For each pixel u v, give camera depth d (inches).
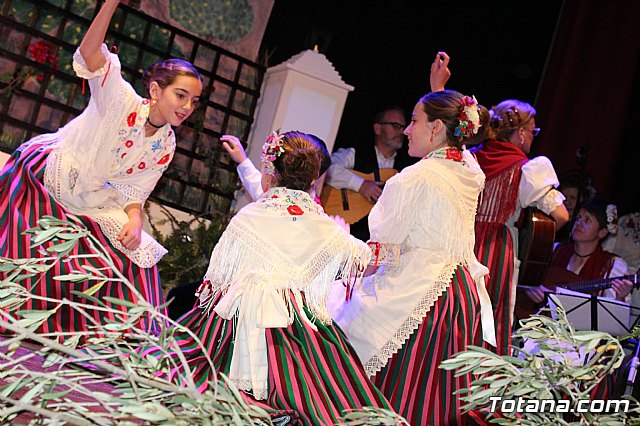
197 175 228.7
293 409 109.1
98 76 133.9
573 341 79.4
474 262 134.4
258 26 242.2
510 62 289.1
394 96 271.9
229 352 114.6
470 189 133.3
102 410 94.0
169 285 207.9
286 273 117.0
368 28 266.8
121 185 141.1
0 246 133.8
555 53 289.3
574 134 284.0
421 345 125.7
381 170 240.7
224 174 232.7
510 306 153.5
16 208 135.3
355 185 231.3
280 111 226.4
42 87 211.0
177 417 65.9
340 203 231.3
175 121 139.9
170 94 138.2
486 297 135.0
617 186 285.3
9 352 70.0
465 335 127.0
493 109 170.1
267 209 119.6
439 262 129.3
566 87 285.1
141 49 223.3
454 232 129.4
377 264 128.3
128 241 137.3
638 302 212.7
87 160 137.0
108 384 110.4
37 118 215.2
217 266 118.4
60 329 130.0
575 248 219.9
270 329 114.5
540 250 165.8
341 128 265.0
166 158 142.8
